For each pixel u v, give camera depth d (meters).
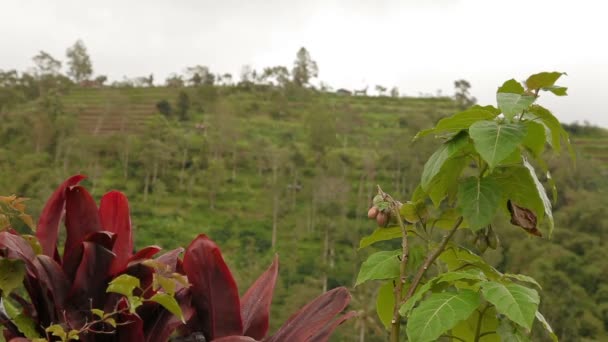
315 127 78.06
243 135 83.19
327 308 1.39
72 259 1.37
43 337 1.33
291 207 63.41
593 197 47.81
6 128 65.56
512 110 1.28
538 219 1.46
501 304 1.20
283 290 40.09
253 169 74.75
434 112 95.38
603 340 30.05
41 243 1.43
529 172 1.41
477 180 1.42
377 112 102.31
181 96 90.62
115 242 1.46
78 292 1.31
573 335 29.61
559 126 1.39
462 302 1.25
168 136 74.25
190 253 1.33
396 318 1.48
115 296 1.33
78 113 79.81
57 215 1.47
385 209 1.60
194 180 69.31
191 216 61.28
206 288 1.33
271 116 95.31
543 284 32.28
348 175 70.94
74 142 65.88
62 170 58.56
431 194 1.58
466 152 1.49
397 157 69.56
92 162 66.88
